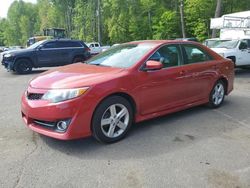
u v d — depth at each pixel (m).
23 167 4.08
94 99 4.54
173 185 3.65
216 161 4.25
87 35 56.62
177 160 4.28
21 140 4.98
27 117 4.74
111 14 49.97
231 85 7.34
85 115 4.49
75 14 64.75
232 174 3.90
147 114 5.38
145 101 5.26
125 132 5.04
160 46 5.64
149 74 5.27
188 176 3.85
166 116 6.27
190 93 6.14
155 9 45.78
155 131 5.40
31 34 94.75
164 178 3.80
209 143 4.88
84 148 4.67
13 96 8.83
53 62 16.39
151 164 4.16
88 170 4.00
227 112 6.66
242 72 14.30
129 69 5.10
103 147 4.71
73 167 4.08
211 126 5.70
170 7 45.44
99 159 4.31
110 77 4.80
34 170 4.00
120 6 48.06
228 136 5.20
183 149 4.64
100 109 4.64
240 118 6.23
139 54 5.46
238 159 4.32
